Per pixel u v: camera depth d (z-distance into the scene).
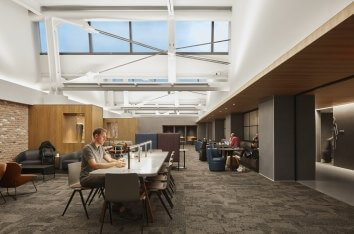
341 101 9.91
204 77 12.76
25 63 10.52
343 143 11.10
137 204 5.20
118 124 18.94
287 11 5.02
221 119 20.98
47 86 11.27
